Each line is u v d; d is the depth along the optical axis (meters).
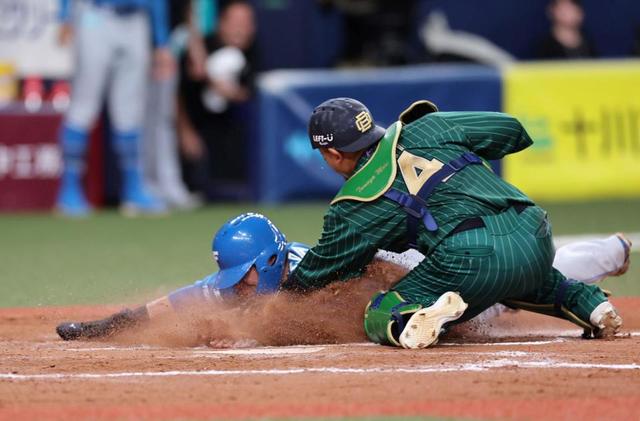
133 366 18.44
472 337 21.69
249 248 20.94
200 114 51.47
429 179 19.78
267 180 50.31
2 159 49.31
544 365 17.95
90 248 38.09
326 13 55.22
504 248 19.48
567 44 54.88
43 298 28.23
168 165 50.44
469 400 15.59
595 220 43.62
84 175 50.38
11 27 49.03
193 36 50.56
